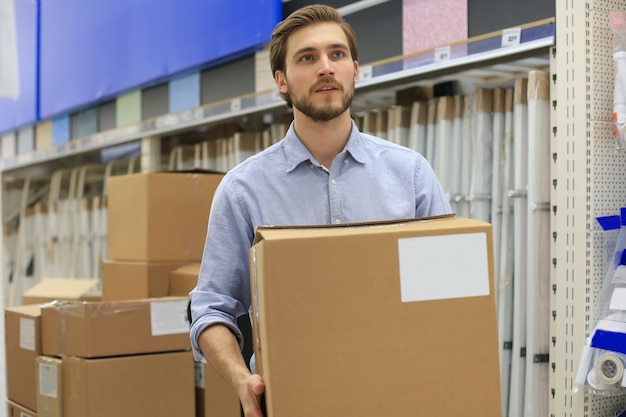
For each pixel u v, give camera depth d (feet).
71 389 7.70
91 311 7.57
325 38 4.42
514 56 7.11
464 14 7.45
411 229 3.76
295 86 4.49
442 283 3.73
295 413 3.58
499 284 7.54
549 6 6.68
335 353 3.63
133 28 12.55
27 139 17.04
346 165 4.81
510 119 7.61
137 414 7.71
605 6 6.05
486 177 7.82
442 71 7.91
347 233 3.72
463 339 3.73
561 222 6.04
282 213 4.76
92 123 14.47
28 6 16.40
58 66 15.21
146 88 12.67
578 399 5.90
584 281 5.89
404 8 8.13
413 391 3.67
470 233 3.78
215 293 4.80
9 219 19.06
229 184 4.88
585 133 5.91
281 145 4.94
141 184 9.53
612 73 6.06
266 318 3.60
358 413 3.62
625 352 5.41
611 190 6.04
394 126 8.84
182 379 7.98
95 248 15.08
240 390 3.91
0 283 6.81
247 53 10.11
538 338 6.95
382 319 3.67
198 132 13.10
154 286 9.36
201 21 10.77
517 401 7.18
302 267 3.63
